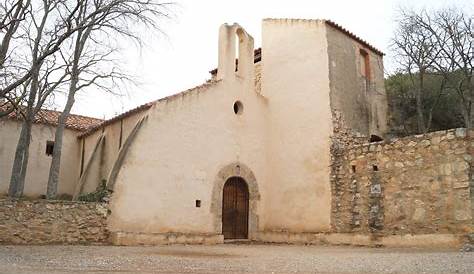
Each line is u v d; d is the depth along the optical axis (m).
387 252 9.73
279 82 16.19
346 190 13.28
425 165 11.42
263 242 14.51
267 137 16.14
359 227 12.68
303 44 15.65
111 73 14.26
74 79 13.77
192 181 13.53
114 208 11.77
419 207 11.36
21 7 11.91
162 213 12.66
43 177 18.55
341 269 6.55
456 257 7.90
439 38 17.38
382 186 12.34
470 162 10.59
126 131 14.32
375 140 16.45
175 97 13.59
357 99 15.64
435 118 18.08
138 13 12.23
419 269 6.39
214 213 13.90
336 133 14.28
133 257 8.06
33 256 7.90
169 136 13.23
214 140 14.39
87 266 6.65
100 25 12.13
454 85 16.83
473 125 16.38
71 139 19.22
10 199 10.51
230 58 15.55
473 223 10.23
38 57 11.48
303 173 14.66
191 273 6.00
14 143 18.06
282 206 15.06
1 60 11.60
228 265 7.01
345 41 15.83
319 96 14.75
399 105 18.12
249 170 15.29
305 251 10.32
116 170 12.02
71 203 11.19
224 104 14.95
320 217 13.84
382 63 17.55
